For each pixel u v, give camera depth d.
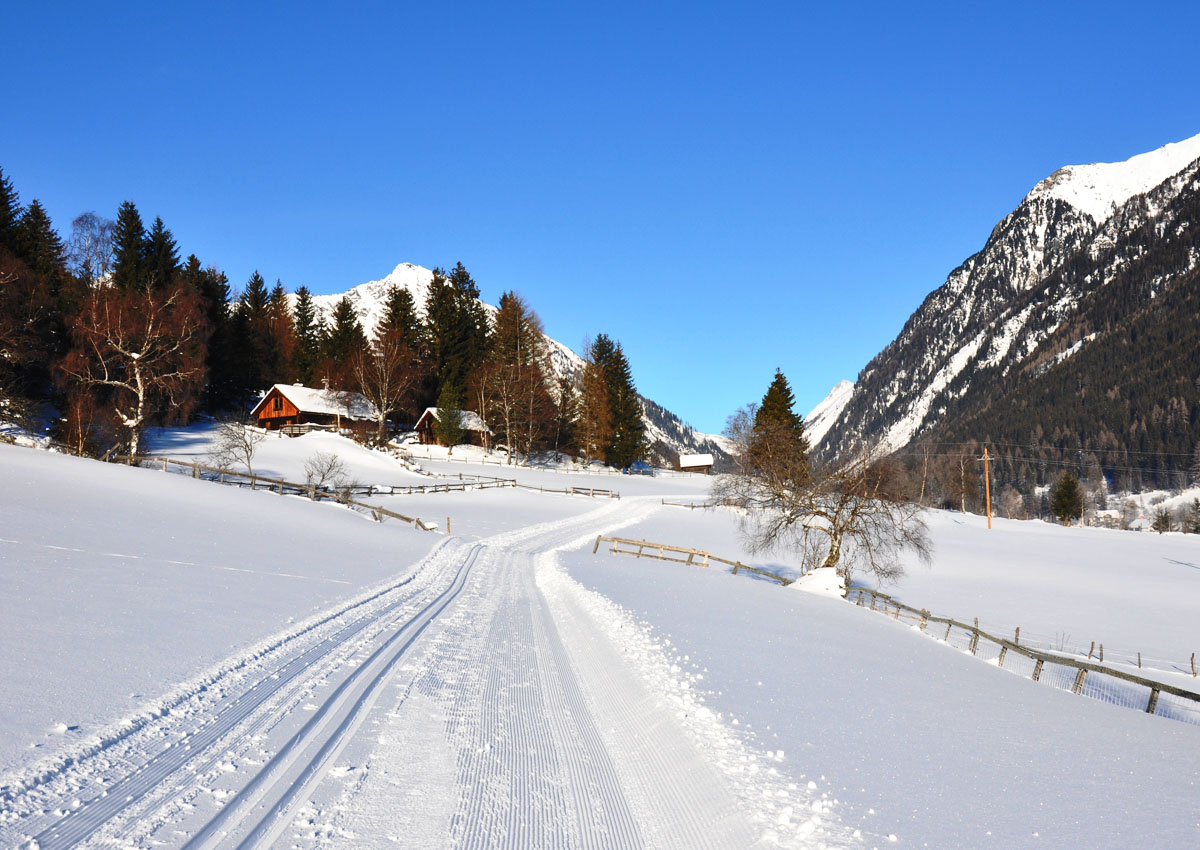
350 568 22.92
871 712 11.37
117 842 5.36
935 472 122.62
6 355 53.38
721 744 8.85
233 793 6.41
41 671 9.05
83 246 80.44
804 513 40.41
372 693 9.96
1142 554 60.50
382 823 6.25
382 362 88.31
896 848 6.30
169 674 9.63
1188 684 28.11
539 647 14.88
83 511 25.81
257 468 61.31
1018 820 7.26
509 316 102.19
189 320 57.28
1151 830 7.27
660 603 21.50
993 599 44.19
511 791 7.38
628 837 6.69
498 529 45.91
